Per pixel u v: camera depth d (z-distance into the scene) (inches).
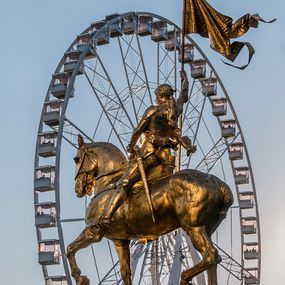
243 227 3804.1
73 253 1258.6
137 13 3398.1
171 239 2906.0
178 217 1189.7
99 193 1272.1
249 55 1322.6
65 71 3132.4
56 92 3115.2
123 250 1289.4
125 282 1288.1
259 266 3705.7
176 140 1251.8
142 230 1235.2
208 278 1164.5
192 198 1173.7
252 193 3818.9
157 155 1245.1
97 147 1334.9
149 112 1259.8
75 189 1343.5
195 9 1353.3
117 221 1243.8
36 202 3127.5
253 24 1327.5
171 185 1196.5
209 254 1163.9
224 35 1339.8
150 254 2859.3
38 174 3134.8
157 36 3410.4
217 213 1197.7
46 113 3112.7
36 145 3117.6
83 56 3107.8
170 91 1275.8
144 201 1217.4
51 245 3100.4
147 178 1241.4
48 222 3046.3
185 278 1191.6
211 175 1202.6
